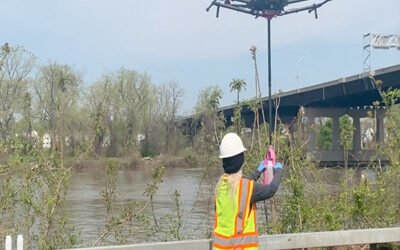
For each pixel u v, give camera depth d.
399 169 9.00
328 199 8.93
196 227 10.23
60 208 9.28
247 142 9.62
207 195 12.42
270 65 10.27
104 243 9.49
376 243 6.07
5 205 8.53
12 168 8.81
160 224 10.20
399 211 8.96
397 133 9.48
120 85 70.06
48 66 45.16
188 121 65.19
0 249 8.43
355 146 65.00
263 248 5.32
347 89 55.03
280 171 4.34
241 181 4.13
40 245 8.45
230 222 4.09
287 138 9.34
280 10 15.78
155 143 68.12
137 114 69.44
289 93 62.66
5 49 9.83
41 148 9.14
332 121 67.12
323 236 5.52
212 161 9.96
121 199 13.11
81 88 56.16
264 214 9.41
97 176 11.39
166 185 31.27
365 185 8.80
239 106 10.03
